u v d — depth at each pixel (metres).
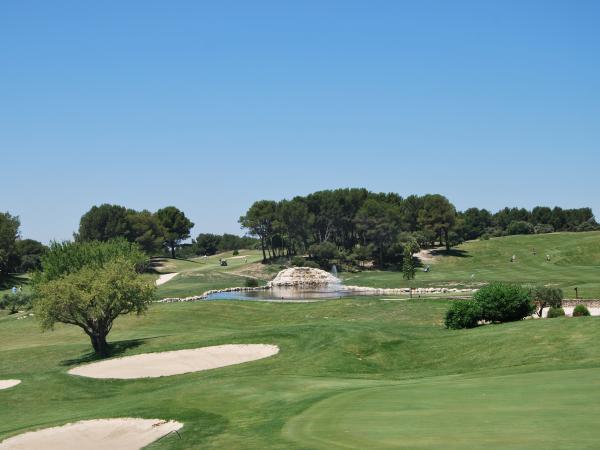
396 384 25.42
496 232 178.00
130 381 35.97
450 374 28.64
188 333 52.84
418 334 39.84
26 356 50.25
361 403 21.03
